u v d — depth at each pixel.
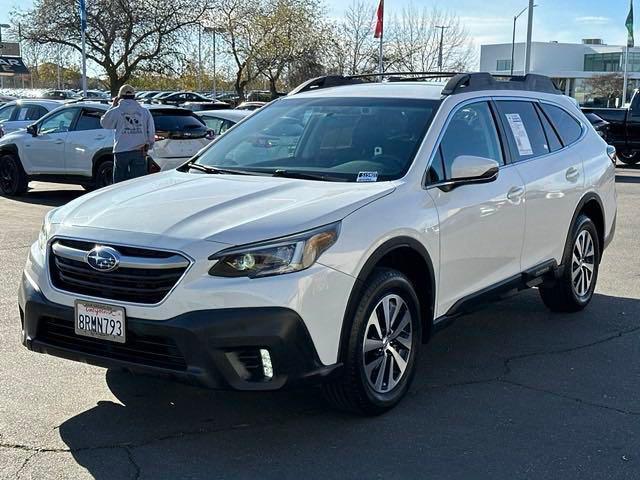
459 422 4.32
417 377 5.04
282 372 3.75
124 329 3.79
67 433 4.12
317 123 5.28
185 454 3.90
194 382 3.70
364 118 5.18
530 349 5.66
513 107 5.82
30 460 3.80
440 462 3.84
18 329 5.84
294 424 4.27
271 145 5.28
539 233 5.79
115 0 32.59
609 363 5.36
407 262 4.58
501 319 6.46
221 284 3.68
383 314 4.28
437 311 4.76
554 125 6.30
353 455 3.91
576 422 4.35
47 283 4.06
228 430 4.19
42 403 4.50
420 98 5.25
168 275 3.74
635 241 10.06
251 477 3.67
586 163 6.48
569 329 6.17
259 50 37.47
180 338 3.67
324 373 3.90
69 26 32.81
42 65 36.81
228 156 5.32
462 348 5.68
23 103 17.44
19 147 13.80
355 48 41.28
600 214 6.79
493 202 5.13
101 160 12.98
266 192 4.35
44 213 11.70
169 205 4.19
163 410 4.44
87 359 3.95
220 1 35.84
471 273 5.03
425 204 4.55
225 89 51.06
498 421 4.35
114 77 33.84
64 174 13.40
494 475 3.72
